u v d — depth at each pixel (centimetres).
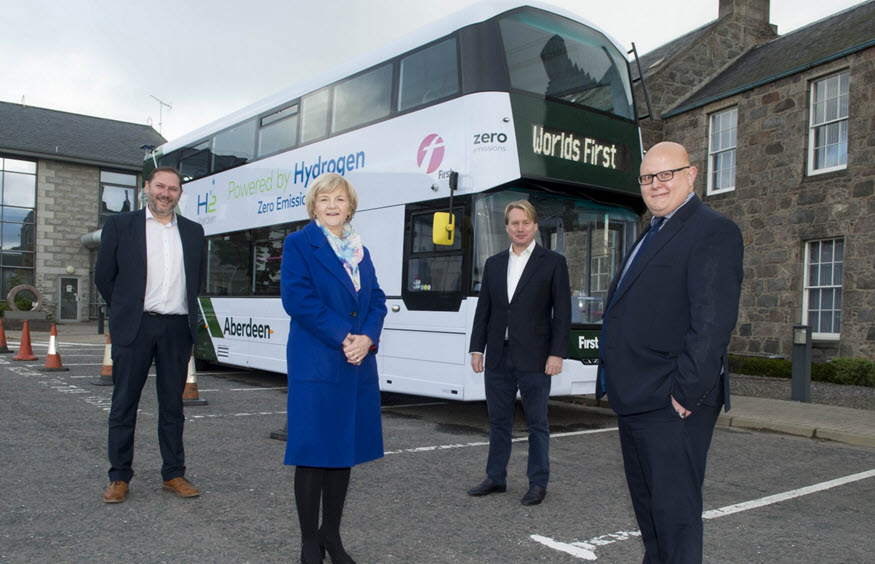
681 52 1669
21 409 769
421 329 755
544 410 464
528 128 703
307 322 316
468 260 702
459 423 779
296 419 318
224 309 1123
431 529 404
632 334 265
